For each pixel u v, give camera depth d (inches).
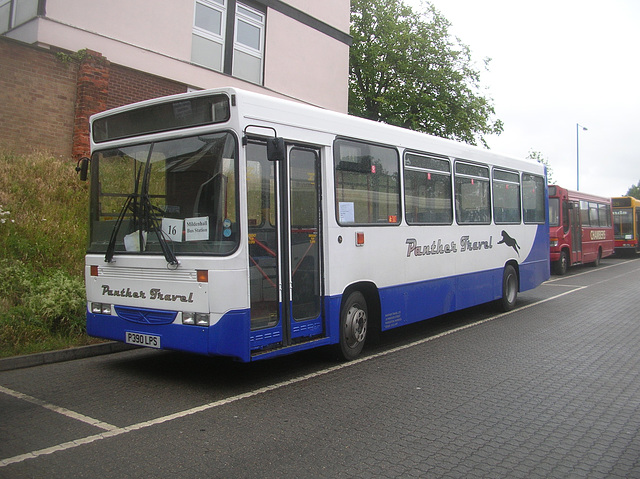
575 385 252.5
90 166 274.1
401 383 253.0
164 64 527.8
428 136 359.9
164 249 235.5
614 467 166.7
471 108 978.1
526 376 267.0
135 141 255.6
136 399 224.1
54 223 396.2
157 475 154.9
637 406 224.1
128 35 500.7
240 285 226.5
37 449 172.1
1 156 415.2
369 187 305.7
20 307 301.1
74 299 313.3
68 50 459.5
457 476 158.9
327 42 710.5
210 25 578.6
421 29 985.5
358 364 287.4
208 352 224.8
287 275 252.7
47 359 279.9
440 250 365.4
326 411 213.2
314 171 272.7
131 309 249.1
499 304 460.8
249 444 178.9
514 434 192.4
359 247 294.5
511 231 464.4
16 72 424.5
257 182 240.5
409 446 180.1
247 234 230.7
